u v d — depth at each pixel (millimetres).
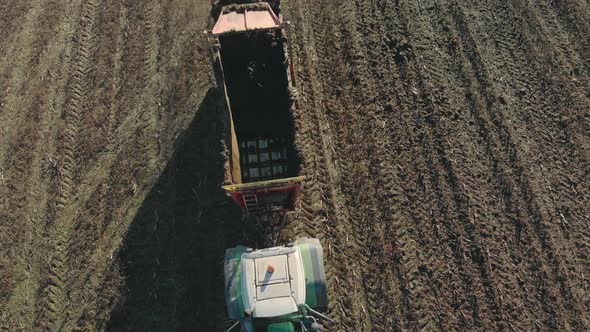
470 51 13062
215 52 9992
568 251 10305
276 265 8484
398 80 12617
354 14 13742
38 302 9930
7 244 10484
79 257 10383
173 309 9836
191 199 10938
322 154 11531
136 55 12984
